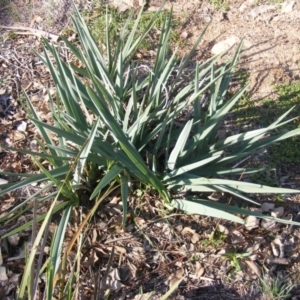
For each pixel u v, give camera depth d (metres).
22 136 1.15
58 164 0.95
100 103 0.84
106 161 0.93
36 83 1.27
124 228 0.94
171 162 0.93
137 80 1.20
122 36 1.15
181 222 0.96
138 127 0.94
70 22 1.42
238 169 0.93
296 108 1.14
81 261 0.90
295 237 0.94
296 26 1.32
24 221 0.97
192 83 1.05
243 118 1.14
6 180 1.06
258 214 0.88
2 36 1.40
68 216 0.89
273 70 1.22
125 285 0.88
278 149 1.07
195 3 1.43
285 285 0.88
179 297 0.86
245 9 1.40
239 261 0.90
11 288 0.89
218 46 1.29
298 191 0.86
